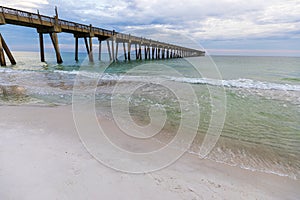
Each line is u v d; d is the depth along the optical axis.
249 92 5.61
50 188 1.44
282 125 3.14
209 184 1.62
